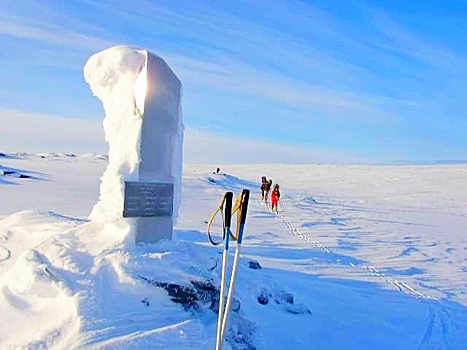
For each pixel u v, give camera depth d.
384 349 5.81
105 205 5.91
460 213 32.19
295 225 19.30
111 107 6.18
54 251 5.27
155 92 6.05
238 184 45.47
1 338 4.34
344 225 20.52
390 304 7.90
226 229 3.95
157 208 5.98
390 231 19.38
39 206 19.27
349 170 83.56
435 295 8.82
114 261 5.06
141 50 6.12
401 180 62.56
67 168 44.94
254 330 5.30
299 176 74.19
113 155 6.03
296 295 7.38
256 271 7.41
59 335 4.21
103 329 4.26
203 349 4.28
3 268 5.89
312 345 5.57
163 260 5.25
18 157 54.91
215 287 5.25
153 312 4.62
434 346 6.08
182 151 6.64
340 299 7.78
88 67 6.20
